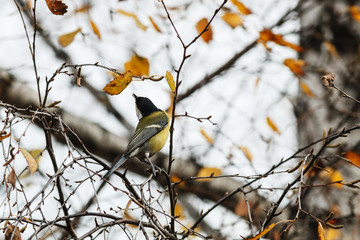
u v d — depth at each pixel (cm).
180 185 1217
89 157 688
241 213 994
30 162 588
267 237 1012
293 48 902
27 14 1144
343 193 1048
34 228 594
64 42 817
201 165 1229
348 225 1020
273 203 756
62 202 673
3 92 1082
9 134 588
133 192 712
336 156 735
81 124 1150
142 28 912
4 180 591
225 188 1214
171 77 685
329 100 1209
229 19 927
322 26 1289
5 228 579
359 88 1199
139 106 1150
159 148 1070
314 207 1045
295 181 736
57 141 1096
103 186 1025
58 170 648
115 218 650
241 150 1120
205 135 1111
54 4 650
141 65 838
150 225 651
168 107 1116
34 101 1108
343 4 1295
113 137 1185
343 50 1257
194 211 1317
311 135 1195
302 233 1020
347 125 1163
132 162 1200
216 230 1106
